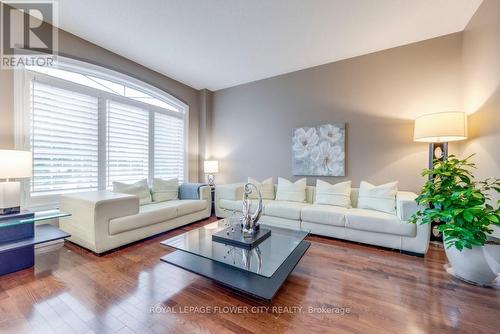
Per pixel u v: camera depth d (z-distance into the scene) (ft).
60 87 9.21
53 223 9.10
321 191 10.93
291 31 9.09
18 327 4.39
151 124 13.07
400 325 4.50
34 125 8.48
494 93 6.89
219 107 15.96
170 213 10.15
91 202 7.63
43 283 5.94
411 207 7.86
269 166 13.93
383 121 10.66
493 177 6.89
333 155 11.76
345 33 9.22
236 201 12.20
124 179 11.71
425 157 9.84
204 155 15.93
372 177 10.93
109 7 7.73
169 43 9.99
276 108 13.61
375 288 5.83
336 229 9.31
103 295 5.45
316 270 6.83
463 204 5.90
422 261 7.45
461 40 9.08
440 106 9.49
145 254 7.91
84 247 8.14
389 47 10.36
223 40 9.73
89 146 10.23
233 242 6.41
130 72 11.49
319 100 12.21
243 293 5.60
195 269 6.04
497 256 5.58
